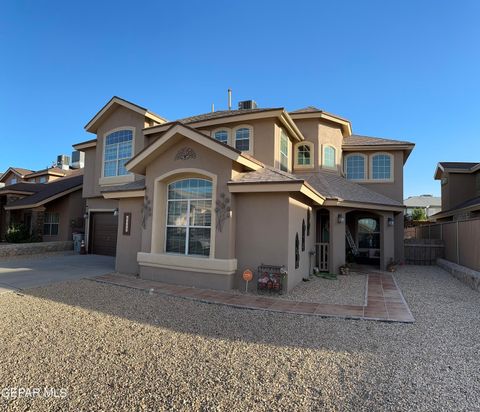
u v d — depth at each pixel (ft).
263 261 31.32
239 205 32.65
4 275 38.47
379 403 12.11
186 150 34.60
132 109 56.29
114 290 31.37
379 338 19.36
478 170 73.36
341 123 57.16
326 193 44.55
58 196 66.69
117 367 14.90
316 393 12.83
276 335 19.67
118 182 58.75
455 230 47.85
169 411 11.39
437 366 15.47
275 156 45.47
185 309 25.12
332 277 40.91
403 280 40.32
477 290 33.45
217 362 15.64
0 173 128.98
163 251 36.76
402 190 58.80
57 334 19.10
